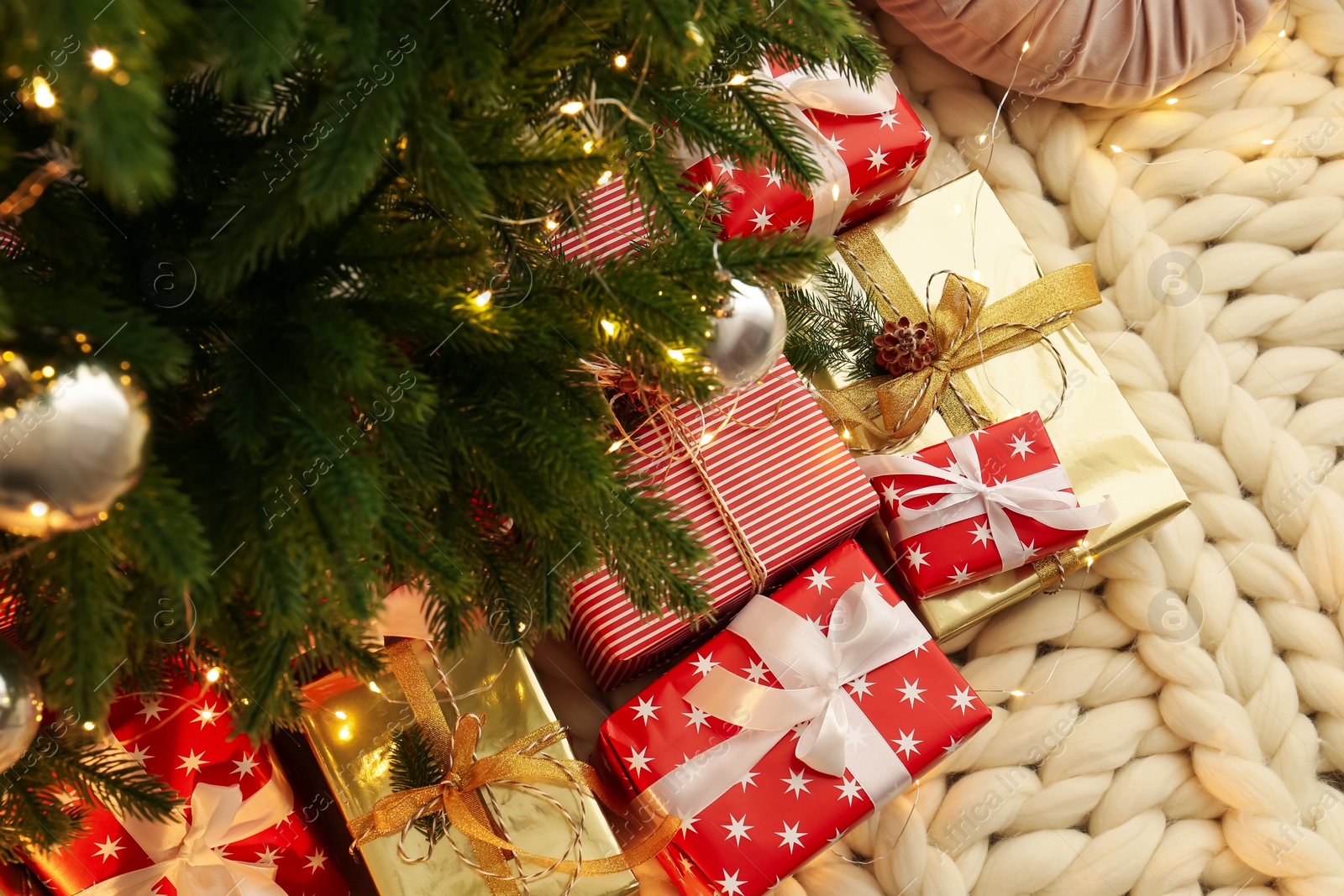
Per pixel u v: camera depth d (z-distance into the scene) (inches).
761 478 73.4
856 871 74.6
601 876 70.4
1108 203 78.9
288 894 70.4
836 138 75.2
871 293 76.6
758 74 73.7
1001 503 74.2
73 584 60.9
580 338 64.6
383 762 70.8
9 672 61.7
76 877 69.1
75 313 56.6
